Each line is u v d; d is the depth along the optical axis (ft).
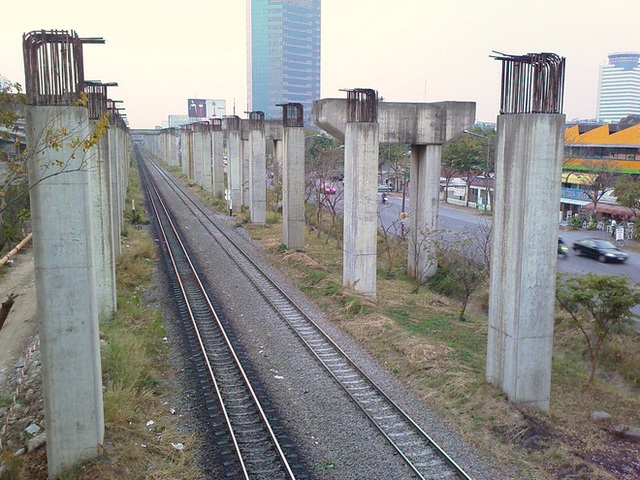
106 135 62.44
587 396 50.57
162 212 158.20
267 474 35.86
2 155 34.22
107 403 41.29
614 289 50.44
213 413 43.57
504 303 46.57
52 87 33.88
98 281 62.64
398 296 80.07
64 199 34.17
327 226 138.10
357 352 56.90
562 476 36.68
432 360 53.26
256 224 136.87
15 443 39.83
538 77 43.09
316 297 75.97
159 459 37.40
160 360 53.88
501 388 47.21
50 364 35.19
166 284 81.87
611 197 163.94
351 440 40.16
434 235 90.63
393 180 242.99
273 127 146.92
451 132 87.15
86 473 34.96
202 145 220.43
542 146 43.37
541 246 44.62
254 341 59.72
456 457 38.22
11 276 85.20
